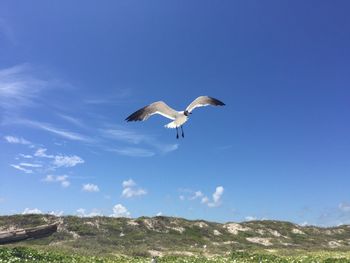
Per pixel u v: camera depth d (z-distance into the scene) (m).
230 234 70.50
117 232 60.41
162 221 69.38
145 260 32.75
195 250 49.47
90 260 29.08
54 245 45.09
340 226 91.50
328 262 30.05
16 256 26.16
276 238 72.38
